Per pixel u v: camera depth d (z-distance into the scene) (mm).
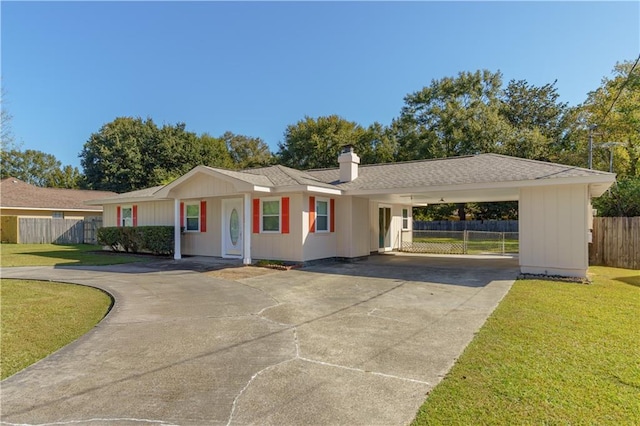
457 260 13742
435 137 32219
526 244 9812
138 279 9461
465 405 2941
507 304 6461
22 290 8188
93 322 5727
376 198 15156
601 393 3121
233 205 13734
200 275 10078
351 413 2871
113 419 2824
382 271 10734
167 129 40000
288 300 7027
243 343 4594
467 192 11961
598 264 12648
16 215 25562
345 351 4277
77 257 14852
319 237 12578
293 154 40531
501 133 30016
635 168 21453
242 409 2963
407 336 4793
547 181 9141
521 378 3428
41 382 3512
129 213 17484
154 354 4242
